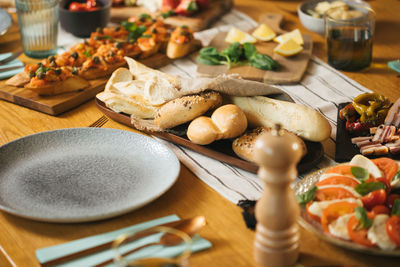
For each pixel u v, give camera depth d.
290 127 1.20
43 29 1.62
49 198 1.09
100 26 1.78
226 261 0.98
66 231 1.05
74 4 1.82
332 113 1.39
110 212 1.03
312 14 1.79
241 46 1.64
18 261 1.00
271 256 0.95
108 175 1.15
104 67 1.50
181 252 0.97
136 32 1.68
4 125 1.36
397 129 1.25
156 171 1.15
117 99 1.30
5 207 1.04
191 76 1.58
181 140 1.24
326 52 1.63
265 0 2.18
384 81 1.55
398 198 1.03
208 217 1.07
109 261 0.96
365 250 0.95
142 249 0.97
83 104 1.45
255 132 1.20
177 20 1.86
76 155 1.20
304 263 0.98
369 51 1.58
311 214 1.01
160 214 1.08
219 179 1.16
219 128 1.18
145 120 1.30
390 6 2.04
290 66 1.59
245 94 1.25
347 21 1.54
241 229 1.05
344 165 1.10
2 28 1.71
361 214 0.97
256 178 1.16
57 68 1.44
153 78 1.35
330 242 0.97
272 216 0.93
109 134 1.23
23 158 1.18
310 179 1.09
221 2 2.01
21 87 1.47
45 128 1.35
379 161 1.11
